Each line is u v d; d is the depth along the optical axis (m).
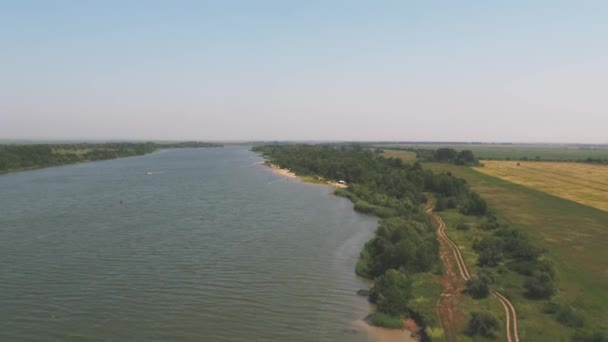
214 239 71.00
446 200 101.88
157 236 72.12
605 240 70.38
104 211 92.25
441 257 60.91
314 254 64.38
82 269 55.97
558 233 75.06
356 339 39.81
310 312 45.19
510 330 38.88
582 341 36.47
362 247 68.38
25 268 56.00
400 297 45.03
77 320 42.50
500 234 71.25
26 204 99.31
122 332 40.44
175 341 39.06
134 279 52.94
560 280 51.03
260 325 42.25
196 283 52.12
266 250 65.75
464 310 43.19
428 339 38.78
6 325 41.28
